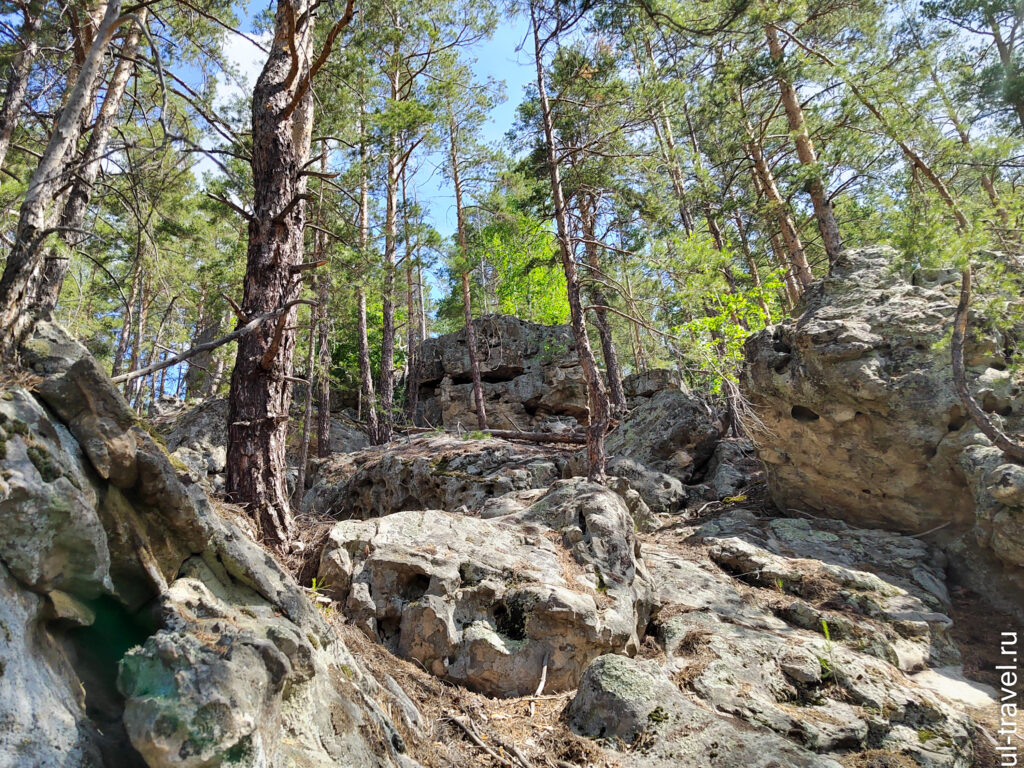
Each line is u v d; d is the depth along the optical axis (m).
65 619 2.45
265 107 6.91
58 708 2.23
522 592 5.50
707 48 12.08
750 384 9.53
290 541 6.07
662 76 11.73
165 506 2.96
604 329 17.58
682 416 12.88
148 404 24.89
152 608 2.75
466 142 19.77
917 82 11.92
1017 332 7.84
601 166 11.10
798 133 13.18
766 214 14.41
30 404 2.50
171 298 6.66
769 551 8.11
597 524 6.64
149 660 2.37
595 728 4.33
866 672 5.31
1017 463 6.75
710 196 14.62
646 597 6.30
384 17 12.55
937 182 10.56
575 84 10.82
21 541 2.26
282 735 2.71
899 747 4.47
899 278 9.04
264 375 6.28
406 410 23.05
